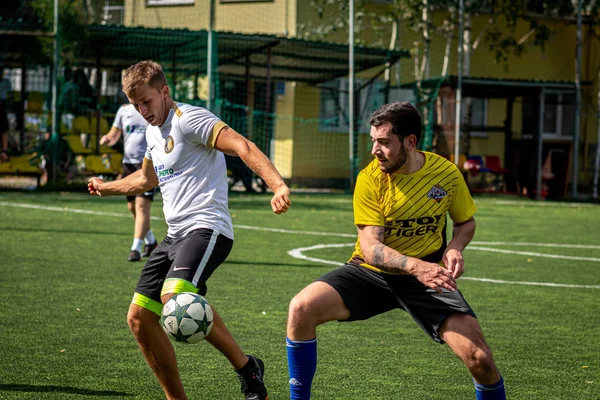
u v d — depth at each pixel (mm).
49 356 5902
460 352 4191
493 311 8125
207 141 4785
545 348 6586
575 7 29984
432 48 30578
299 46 24297
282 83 27906
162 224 15422
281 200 4340
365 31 29672
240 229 15000
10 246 11703
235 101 27688
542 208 23047
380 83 28797
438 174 4516
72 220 15414
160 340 4754
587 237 15516
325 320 4539
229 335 4680
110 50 25016
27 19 24047
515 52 29469
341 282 4574
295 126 27875
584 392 5336
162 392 5090
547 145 28062
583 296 9094
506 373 5801
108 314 7406
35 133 25594
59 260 10570
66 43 22641
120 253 11375
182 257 4711
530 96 27969
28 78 27781
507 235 15531
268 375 5609
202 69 26859
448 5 28094
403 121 4363
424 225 4527
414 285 4438
